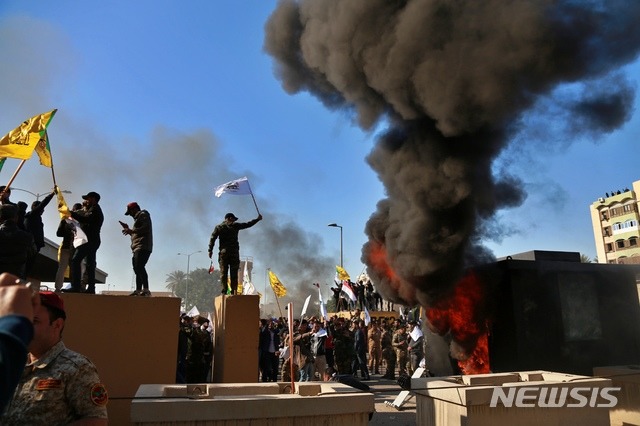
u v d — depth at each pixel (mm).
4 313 1199
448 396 5156
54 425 2260
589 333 8203
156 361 6762
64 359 2375
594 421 5211
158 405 3760
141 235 7988
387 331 14977
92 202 7738
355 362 15008
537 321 7875
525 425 4977
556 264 8289
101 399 2375
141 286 7867
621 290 8672
